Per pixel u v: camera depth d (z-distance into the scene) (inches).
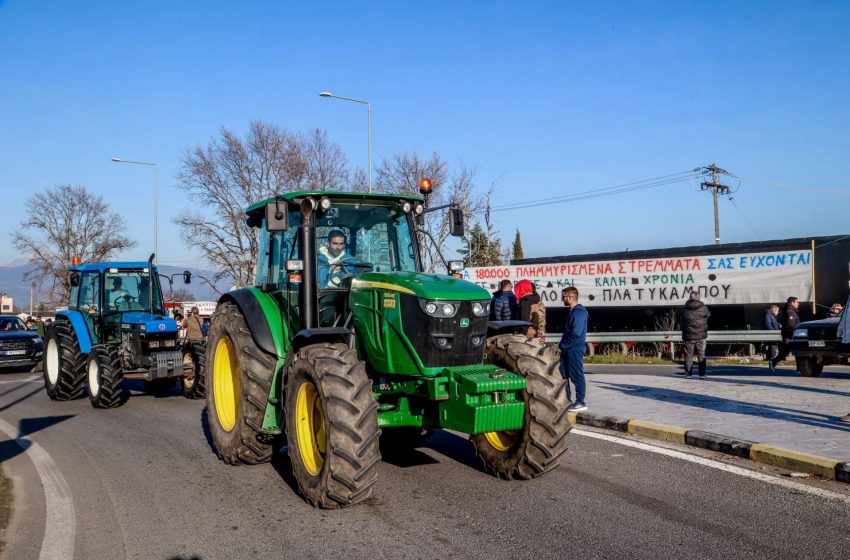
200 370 501.7
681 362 793.6
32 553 197.6
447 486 249.6
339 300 270.7
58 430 401.1
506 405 231.6
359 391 223.0
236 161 1487.5
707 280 893.2
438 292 235.5
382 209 289.3
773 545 184.4
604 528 201.0
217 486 263.0
